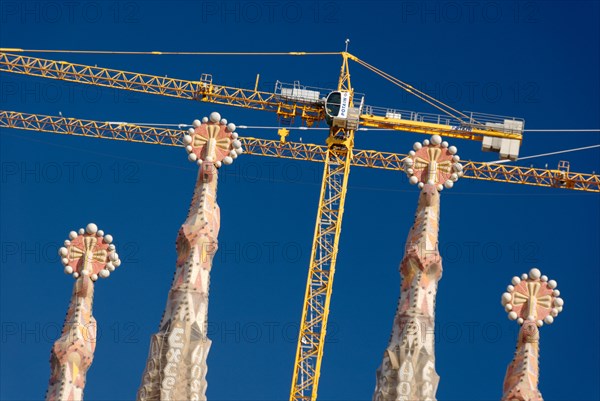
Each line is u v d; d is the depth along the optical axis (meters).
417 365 88.44
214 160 95.00
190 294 90.44
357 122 155.12
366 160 156.00
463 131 159.00
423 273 91.44
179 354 88.62
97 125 160.88
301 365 136.25
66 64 162.75
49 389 88.44
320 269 144.12
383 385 88.25
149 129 160.75
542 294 90.81
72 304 90.75
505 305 90.81
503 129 158.38
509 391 88.12
